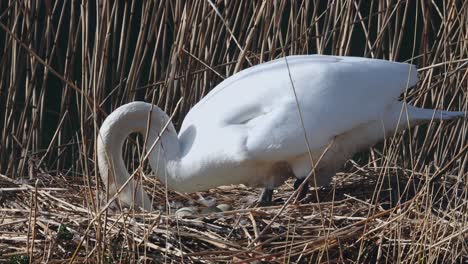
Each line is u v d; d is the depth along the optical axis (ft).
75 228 29.96
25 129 41.98
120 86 40.70
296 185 34.37
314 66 34.01
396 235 29.66
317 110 33.12
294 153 33.22
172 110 41.37
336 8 40.34
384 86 34.12
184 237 29.58
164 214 31.40
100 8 37.96
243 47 41.98
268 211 31.83
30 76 41.88
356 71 34.01
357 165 39.40
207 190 37.88
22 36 41.19
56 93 53.88
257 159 33.35
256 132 32.99
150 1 39.78
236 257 28.76
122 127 33.88
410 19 60.34
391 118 34.42
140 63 40.50
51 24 41.22
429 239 29.48
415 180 36.94
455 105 41.70
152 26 40.52
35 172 38.86
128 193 33.45
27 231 30.14
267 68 34.63
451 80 39.88
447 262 29.43
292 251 29.12
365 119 33.68
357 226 30.30
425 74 41.57
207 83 41.19
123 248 29.04
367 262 29.91
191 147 34.06
